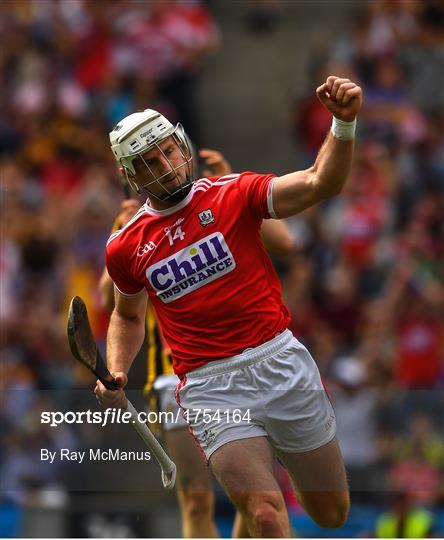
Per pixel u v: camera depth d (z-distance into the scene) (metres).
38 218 42.66
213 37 52.88
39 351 38.38
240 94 57.44
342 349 38.41
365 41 51.56
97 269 41.09
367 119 48.50
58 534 26.27
